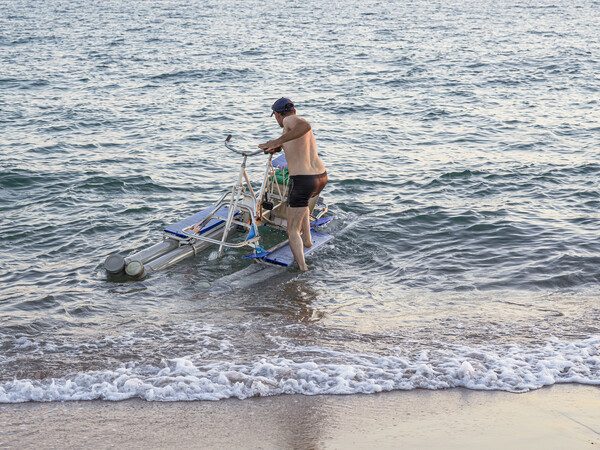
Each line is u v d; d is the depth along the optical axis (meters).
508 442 3.50
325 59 29.88
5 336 5.23
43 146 13.16
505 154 12.53
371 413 3.95
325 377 4.43
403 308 5.92
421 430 3.69
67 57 30.08
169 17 58.44
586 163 11.51
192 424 3.83
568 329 5.28
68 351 4.96
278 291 6.40
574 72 24.80
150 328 5.45
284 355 4.84
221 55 31.16
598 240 7.59
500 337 5.14
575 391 4.20
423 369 4.50
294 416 3.92
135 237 8.02
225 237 7.14
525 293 6.20
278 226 8.08
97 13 63.12
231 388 4.29
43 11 65.25
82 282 6.62
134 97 19.86
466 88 21.52
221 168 11.74
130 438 3.65
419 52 32.59
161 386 4.33
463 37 40.69
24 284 6.55
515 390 4.24
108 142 13.74
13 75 24.14
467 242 7.74
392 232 8.14
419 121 16.16
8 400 4.18
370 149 13.23
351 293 6.34
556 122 15.58
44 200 9.52
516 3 80.19
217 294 6.32
